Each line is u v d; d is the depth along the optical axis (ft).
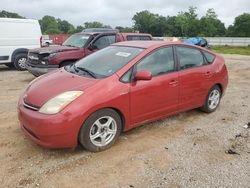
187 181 11.65
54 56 28.27
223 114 19.90
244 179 11.87
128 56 15.43
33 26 40.86
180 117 19.02
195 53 18.42
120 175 11.98
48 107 12.50
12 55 39.37
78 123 12.64
